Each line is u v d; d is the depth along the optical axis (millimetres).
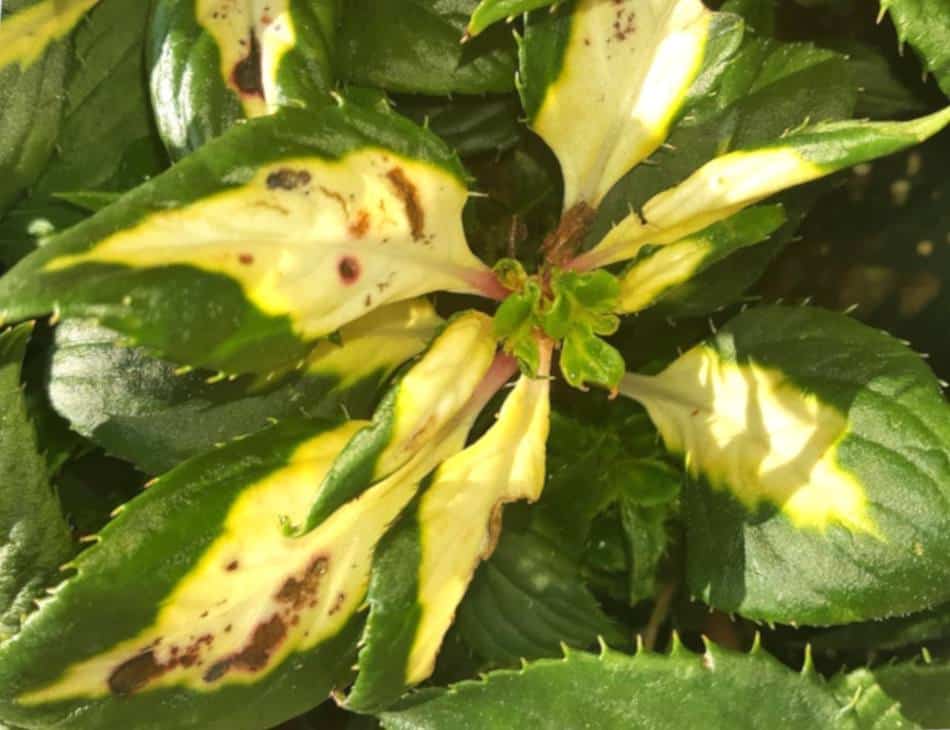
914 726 209
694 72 210
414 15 226
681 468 250
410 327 220
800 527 212
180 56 199
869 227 277
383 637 190
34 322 211
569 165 217
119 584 182
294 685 204
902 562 203
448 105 245
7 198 216
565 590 240
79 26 222
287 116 176
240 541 191
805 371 217
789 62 231
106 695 188
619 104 213
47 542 209
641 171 233
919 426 204
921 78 266
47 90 217
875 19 267
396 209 186
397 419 182
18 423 203
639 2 206
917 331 265
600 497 250
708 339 229
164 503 187
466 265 204
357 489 179
